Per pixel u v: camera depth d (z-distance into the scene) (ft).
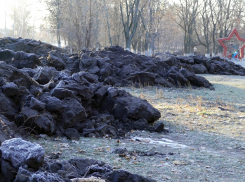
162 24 216.13
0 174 11.85
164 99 44.45
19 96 23.25
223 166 18.43
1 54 54.03
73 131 22.41
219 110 38.01
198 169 17.39
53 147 18.83
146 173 15.93
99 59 57.88
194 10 179.32
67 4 109.81
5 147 12.38
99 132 23.89
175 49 328.49
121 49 69.51
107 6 158.20
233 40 197.88
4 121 19.44
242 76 78.13
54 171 13.06
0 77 24.07
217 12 199.82
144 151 20.33
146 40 180.04
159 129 27.12
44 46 73.77
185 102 42.78
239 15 203.10
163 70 62.08
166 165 17.74
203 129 28.94
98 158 17.66
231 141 25.25
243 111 38.83
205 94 50.96
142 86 53.11
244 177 16.67
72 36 121.60
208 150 22.35
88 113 27.14
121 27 194.59
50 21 160.25
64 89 24.81
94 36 152.15
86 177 13.03
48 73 32.14
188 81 57.41
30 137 20.34
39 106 21.74
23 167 11.75
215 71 80.33
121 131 25.63
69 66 58.59
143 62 64.08
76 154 17.89
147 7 176.14
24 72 26.45
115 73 56.75
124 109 28.22
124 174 12.55
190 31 184.96
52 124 21.67
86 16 104.42
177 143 23.76
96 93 28.55
